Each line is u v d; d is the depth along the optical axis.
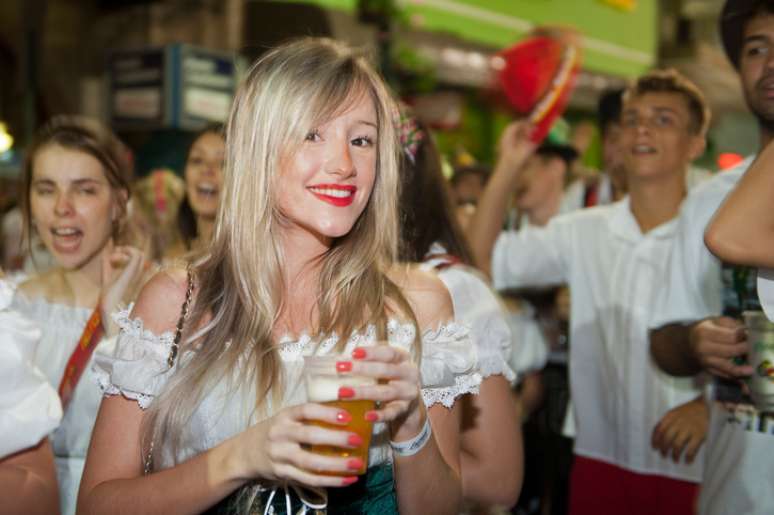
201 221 3.37
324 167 1.63
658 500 2.85
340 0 8.46
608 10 13.15
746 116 11.01
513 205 4.37
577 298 3.15
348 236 1.76
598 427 3.06
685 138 2.92
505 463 1.98
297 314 1.74
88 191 2.63
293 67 1.65
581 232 3.17
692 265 2.49
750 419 2.04
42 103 8.25
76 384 2.42
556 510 3.79
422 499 1.60
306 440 1.35
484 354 2.01
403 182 2.20
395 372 1.37
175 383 1.63
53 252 2.65
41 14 7.49
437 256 2.16
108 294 2.48
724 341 2.06
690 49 13.59
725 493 2.07
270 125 1.64
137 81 7.46
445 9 10.47
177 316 1.72
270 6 7.41
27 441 1.73
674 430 2.62
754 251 1.65
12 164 6.61
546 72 3.20
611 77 13.23
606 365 3.00
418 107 8.56
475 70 10.29
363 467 1.39
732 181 2.43
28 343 1.80
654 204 2.96
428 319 1.78
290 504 1.60
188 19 8.43
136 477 1.63
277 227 1.71
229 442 1.49
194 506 1.50
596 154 12.62
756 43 2.15
